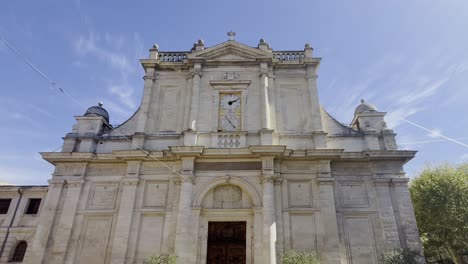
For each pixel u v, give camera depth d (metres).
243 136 18.95
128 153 18.36
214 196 17.92
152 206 17.67
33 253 16.66
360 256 16.33
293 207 17.38
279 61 21.59
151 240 16.88
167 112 20.64
